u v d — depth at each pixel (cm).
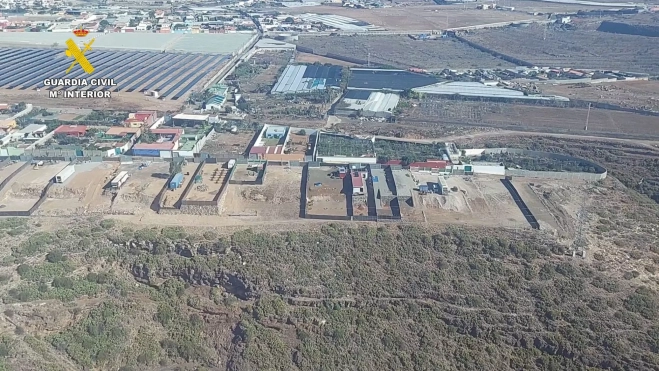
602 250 9444
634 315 8181
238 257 9206
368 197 10956
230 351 8238
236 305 8762
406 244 9544
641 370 7494
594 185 11962
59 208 10569
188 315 8706
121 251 9438
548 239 9600
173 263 9181
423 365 7981
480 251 9369
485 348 8125
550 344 7969
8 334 8125
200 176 11569
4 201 10881
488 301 8588
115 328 8381
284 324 8481
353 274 9050
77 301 8719
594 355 7744
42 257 9269
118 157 12581
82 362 7944
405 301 8694
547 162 13250
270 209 10538
